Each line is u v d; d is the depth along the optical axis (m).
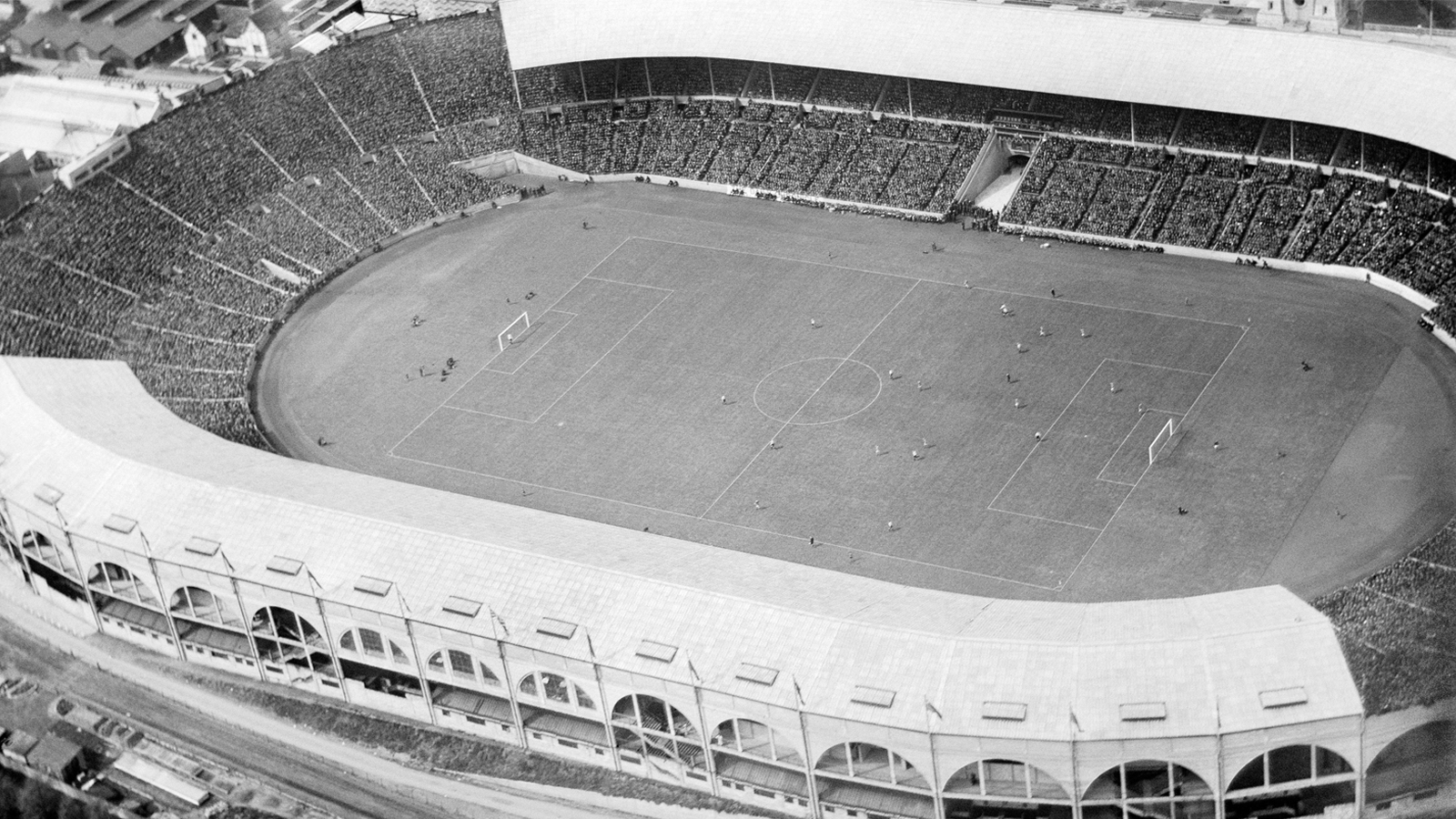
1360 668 129.38
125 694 159.25
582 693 145.00
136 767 150.00
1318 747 127.56
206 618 160.12
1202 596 140.75
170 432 179.62
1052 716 129.38
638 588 146.75
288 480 168.38
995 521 174.12
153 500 163.88
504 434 196.00
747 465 186.62
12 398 181.25
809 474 184.12
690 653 140.50
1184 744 127.00
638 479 186.12
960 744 130.50
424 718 153.88
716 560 153.50
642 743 143.75
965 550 170.25
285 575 153.88
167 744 152.88
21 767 150.50
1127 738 127.12
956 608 143.50
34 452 172.75
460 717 151.88
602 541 156.62
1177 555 166.12
